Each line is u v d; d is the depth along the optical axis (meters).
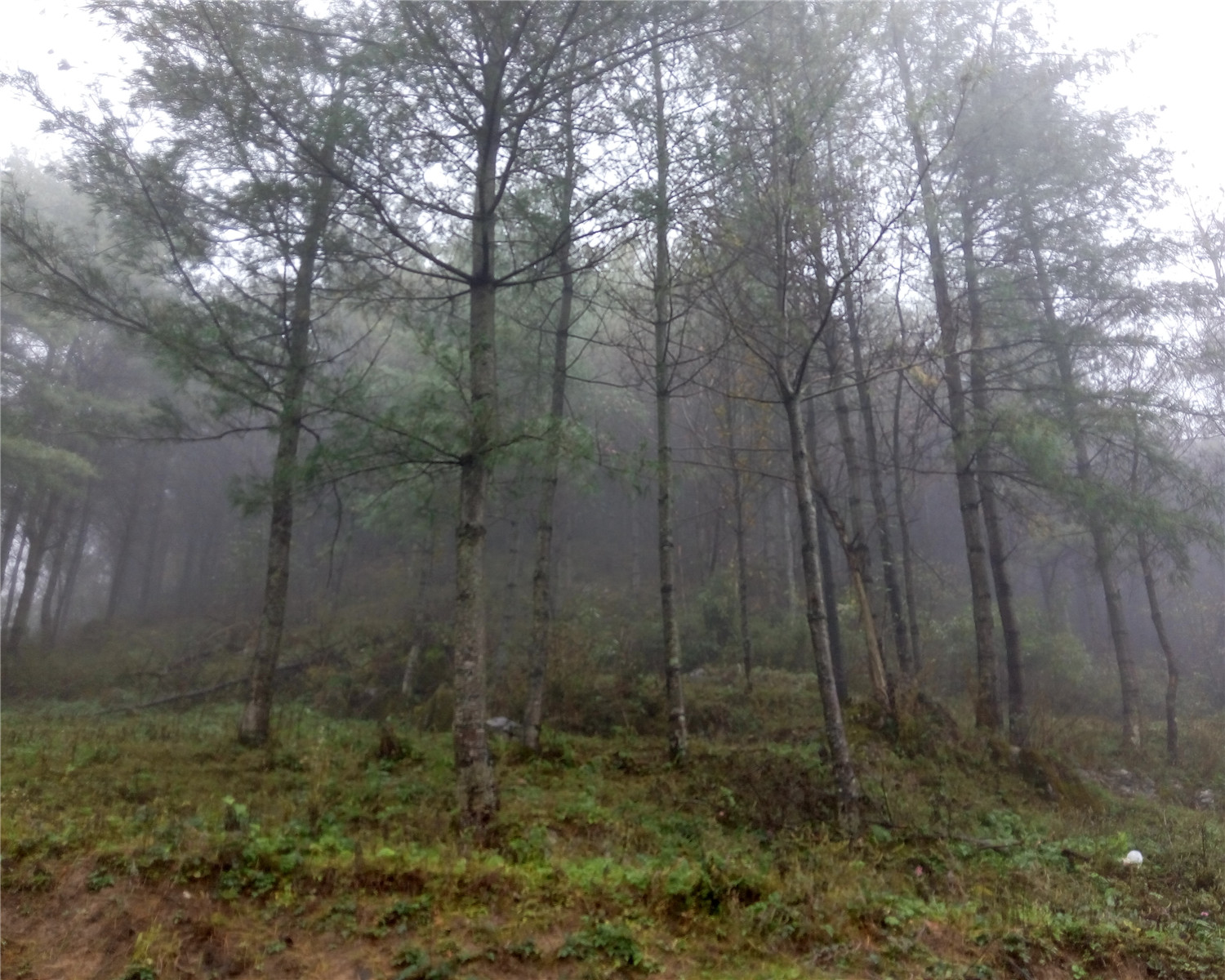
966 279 15.80
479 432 8.87
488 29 8.98
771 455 19.12
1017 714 14.84
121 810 8.11
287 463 10.76
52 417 20.75
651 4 9.09
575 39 9.08
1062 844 9.52
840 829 9.30
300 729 13.48
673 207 10.00
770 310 11.20
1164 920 7.55
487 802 8.19
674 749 12.09
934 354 12.54
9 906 5.72
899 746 13.18
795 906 6.50
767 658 19.91
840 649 16.05
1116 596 16.97
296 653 22.14
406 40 8.84
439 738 13.80
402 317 10.41
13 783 8.94
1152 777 15.07
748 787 10.70
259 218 10.89
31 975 5.14
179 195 11.06
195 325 11.57
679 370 17.03
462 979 5.20
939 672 19.97
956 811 10.86
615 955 5.61
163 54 9.43
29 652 24.91
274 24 9.21
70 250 11.45
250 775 10.22
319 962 5.37
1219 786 14.82
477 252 9.95
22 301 12.14
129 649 26.19
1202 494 14.62
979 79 12.07
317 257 11.05
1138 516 14.12
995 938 6.47
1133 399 14.31
